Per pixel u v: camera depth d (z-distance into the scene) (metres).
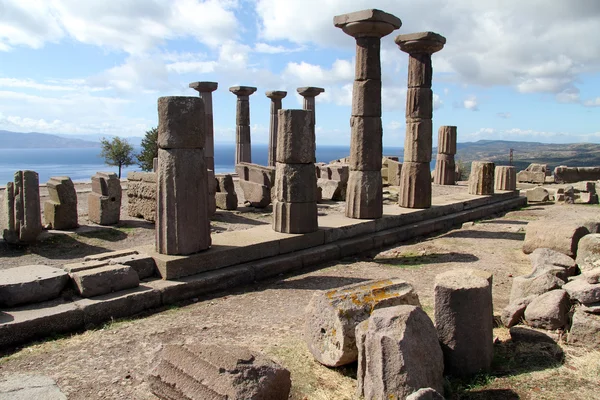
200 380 4.15
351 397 4.75
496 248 11.30
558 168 26.92
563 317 5.89
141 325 6.82
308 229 10.72
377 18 11.36
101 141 45.19
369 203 12.51
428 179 14.55
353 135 12.45
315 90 28.19
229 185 16.14
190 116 8.23
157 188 8.38
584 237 8.49
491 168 18.22
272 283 9.05
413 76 14.17
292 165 10.49
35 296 6.83
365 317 5.27
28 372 5.36
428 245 11.76
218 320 7.01
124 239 11.94
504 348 5.62
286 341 6.16
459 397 4.57
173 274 8.14
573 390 4.57
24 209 10.59
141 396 4.82
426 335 4.58
